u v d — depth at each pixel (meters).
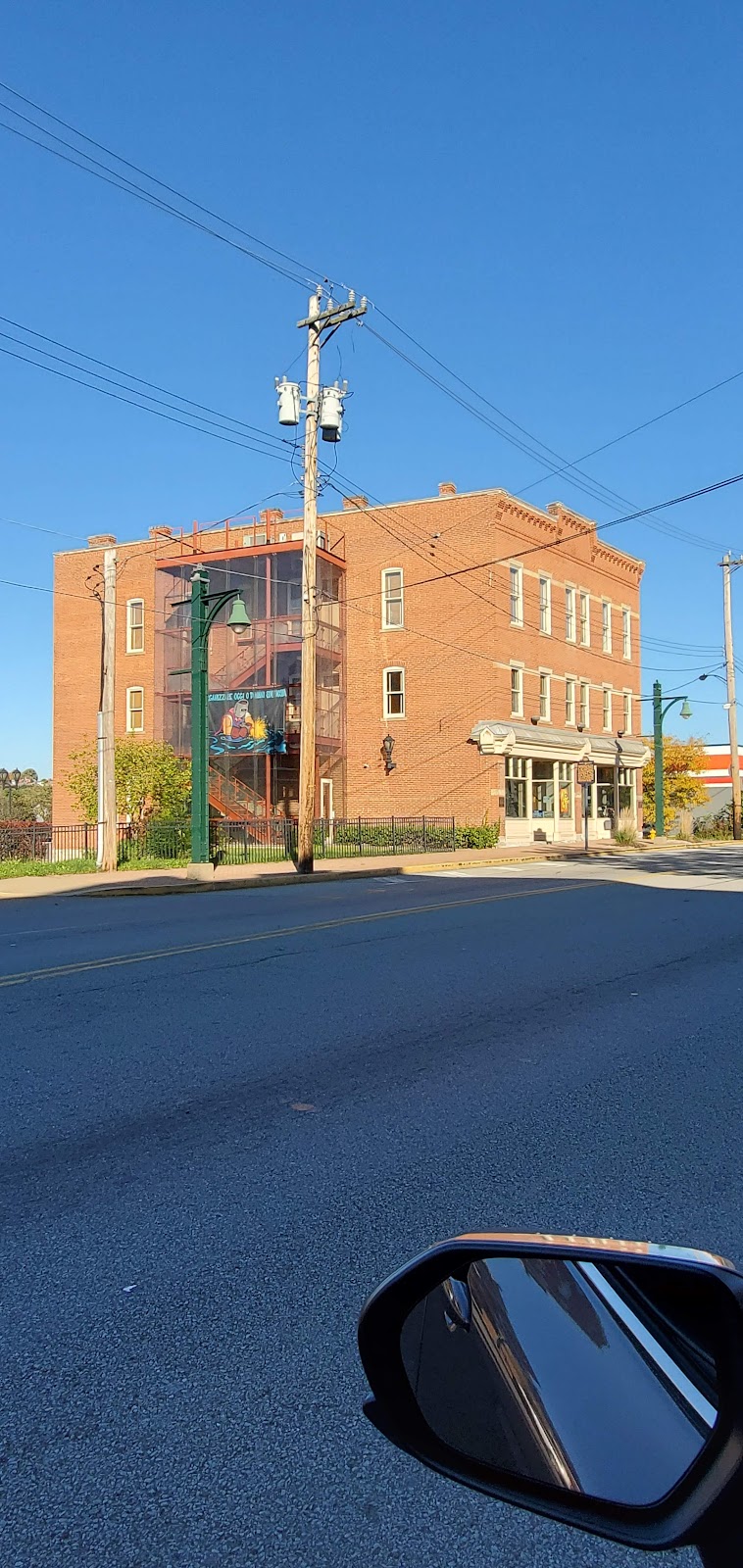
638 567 45.72
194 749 21.61
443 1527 2.44
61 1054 6.84
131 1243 4.04
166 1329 3.38
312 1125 5.47
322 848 30.50
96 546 40.03
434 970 10.02
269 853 28.53
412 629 35.62
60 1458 2.70
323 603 35.19
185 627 36.72
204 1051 6.96
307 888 20.66
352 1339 3.30
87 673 39.81
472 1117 5.65
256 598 35.91
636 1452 1.47
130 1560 2.33
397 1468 2.66
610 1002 8.66
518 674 36.00
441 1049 7.09
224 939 12.18
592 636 41.75
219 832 29.19
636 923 13.63
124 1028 7.61
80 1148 5.10
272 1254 3.93
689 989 9.22
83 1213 4.32
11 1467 2.66
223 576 36.50
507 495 34.94
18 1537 2.41
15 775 65.88
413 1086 6.21
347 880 23.02
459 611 34.84
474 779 34.38
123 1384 3.05
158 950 11.34
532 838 36.56
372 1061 6.75
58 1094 5.98
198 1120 5.53
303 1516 2.48
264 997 8.74
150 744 29.45
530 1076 6.46
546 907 15.60
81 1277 3.75
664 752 54.25
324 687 35.78
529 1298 1.76
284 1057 6.82
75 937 12.64
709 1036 7.55
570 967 10.23
